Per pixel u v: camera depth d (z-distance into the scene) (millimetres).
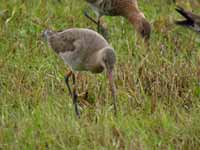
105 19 22156
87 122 15891
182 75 18172
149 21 21797
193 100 17406
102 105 17047
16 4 21750
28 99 17016
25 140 15094
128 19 21406
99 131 15273
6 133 15344
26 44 19922
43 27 20859
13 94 17188
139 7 22781
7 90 17391
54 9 21875
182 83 18094
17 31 20516
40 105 16516
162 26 21438
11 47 19672
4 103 16672
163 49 20000
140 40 20641
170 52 19891
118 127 15477
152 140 15352
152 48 20078
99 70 16922
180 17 21781
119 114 16188
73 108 16766
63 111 16469
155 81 18000
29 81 17984
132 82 17953
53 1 22312
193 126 15680
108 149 14828
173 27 21312
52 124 15492
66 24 21266
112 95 16828
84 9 22250
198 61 19078
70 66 17453
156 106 16906
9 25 20781
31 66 18891
